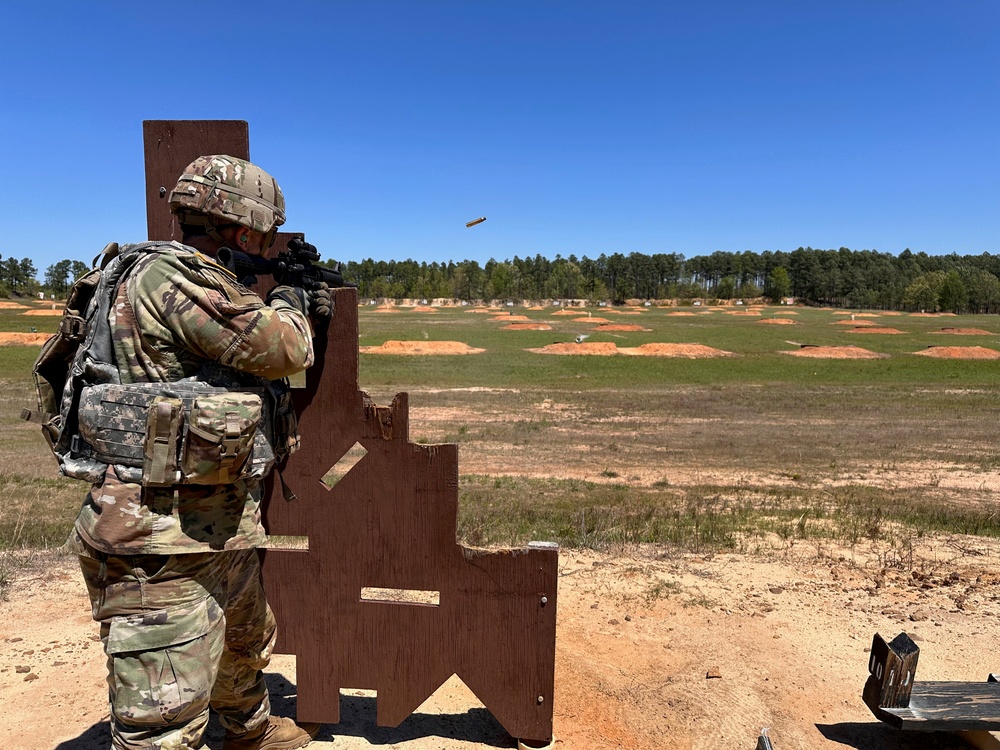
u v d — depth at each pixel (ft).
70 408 6.23
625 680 10.74
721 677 10.87
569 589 14.58
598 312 285.23
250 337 6.06
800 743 9.23
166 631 6.12
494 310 288.92
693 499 25.98
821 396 65.21
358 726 9.38
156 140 8.19
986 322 233.55
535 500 25.64
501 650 8.62
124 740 6.17
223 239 6.88
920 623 13.08
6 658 11.19
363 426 8.41
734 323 211.00
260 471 6.54
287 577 8.72
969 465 34.63
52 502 24.41
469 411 54.08
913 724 8.42
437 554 8.54
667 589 14.61
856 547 18.17
